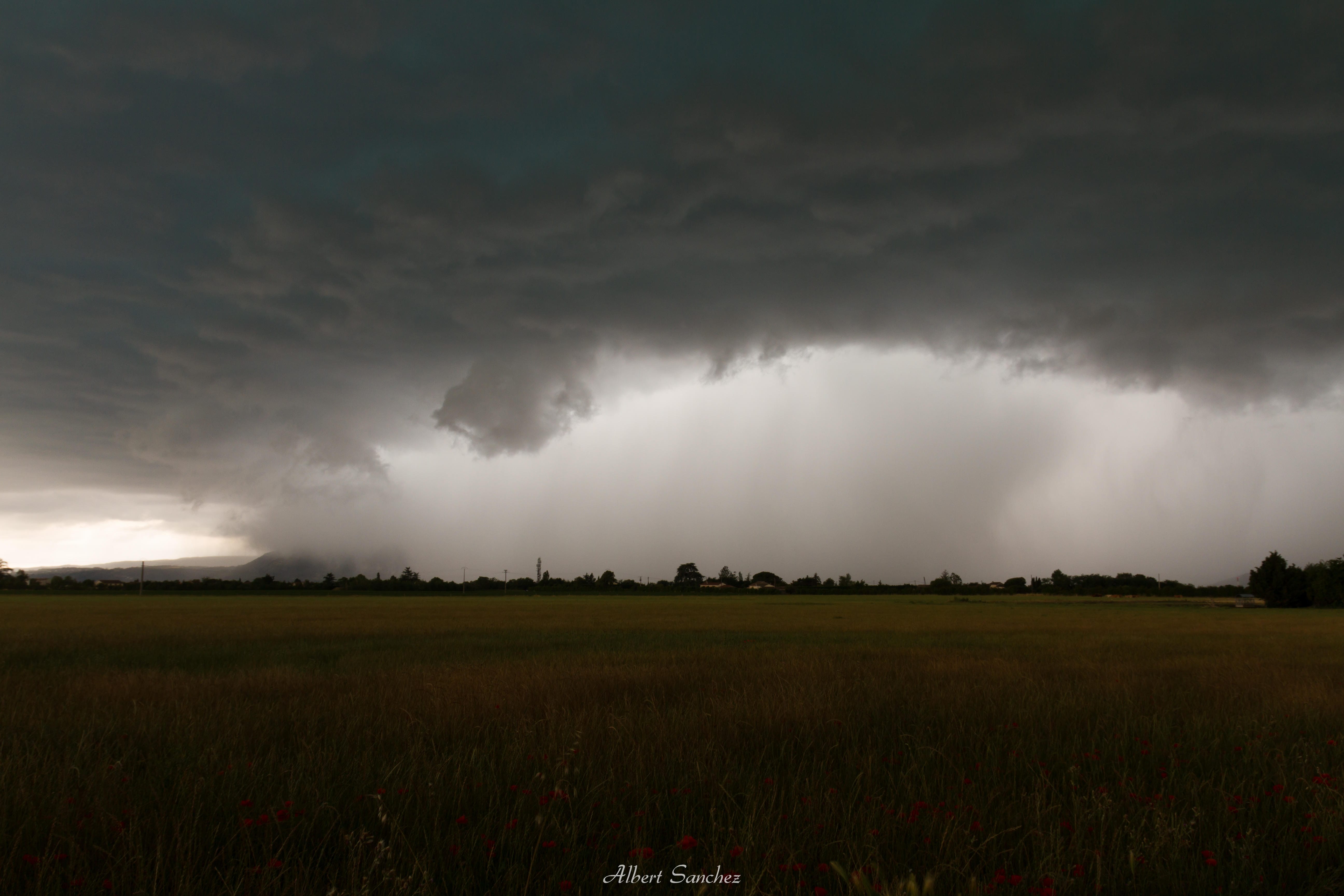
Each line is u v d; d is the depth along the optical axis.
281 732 9.05
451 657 21.62
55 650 23.77
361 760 7.14
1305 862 5.17
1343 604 122.38
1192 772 7.40
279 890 4.35
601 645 27.12
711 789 6.26
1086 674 17.34
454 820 5.55
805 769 7.31
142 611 63.94
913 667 18.52
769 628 42.28
